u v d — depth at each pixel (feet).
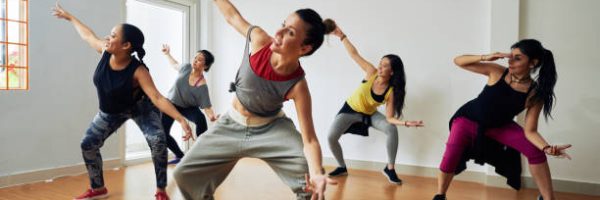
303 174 5.21
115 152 12.72
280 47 4.25
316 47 4.39
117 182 10.57
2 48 9.91
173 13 15.66
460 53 11.44
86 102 11.78
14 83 10.16
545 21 10.39
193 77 11.76
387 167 11.26
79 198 8.56
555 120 10.37
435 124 11.82
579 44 10.09
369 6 12.76
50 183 10.37
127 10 14.05
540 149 7.30
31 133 10.42
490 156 8.36
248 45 5.07
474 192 10.18
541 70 7.27
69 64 11.29
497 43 10.59
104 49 7.85
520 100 7.38
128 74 7.59
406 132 12.26
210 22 15.92
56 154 11.02
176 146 12.64
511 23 10.45
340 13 13.25
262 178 11.21
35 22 10.41
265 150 5.52
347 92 13.19
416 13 12.04
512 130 7.86
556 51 10.29
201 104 11.82
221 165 5.75
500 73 7.71
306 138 4.87
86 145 8.21
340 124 11.49
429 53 11.87
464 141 8.02
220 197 9.16
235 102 5.63
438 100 11.76
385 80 10.74
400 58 11.37
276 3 14.46
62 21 11.06
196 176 5.69
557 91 10.33
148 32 15.20
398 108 10.80
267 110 5.34
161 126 8.48
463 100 11.41
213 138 5.62
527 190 10.45
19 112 10.15
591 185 10.01
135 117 8.34
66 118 11.26
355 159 13.15
